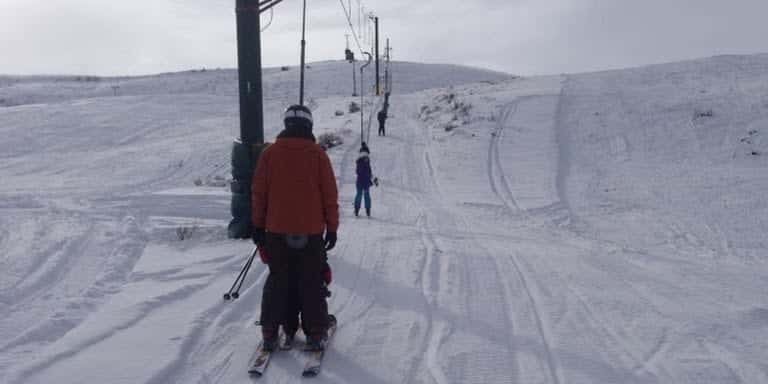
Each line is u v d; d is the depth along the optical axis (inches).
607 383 178.2
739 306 261.9
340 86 3238.2
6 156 1210.0
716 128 1104.2
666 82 1535.4
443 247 378.9
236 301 247.3
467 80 3737.7
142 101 2101.4
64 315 228.7
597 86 1605.6
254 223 199.5
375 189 792.3
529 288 282.7
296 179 194.9
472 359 194.7
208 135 1433.3
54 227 408.2
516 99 1491.1
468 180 892.0
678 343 211.3
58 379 174.2
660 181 877.8
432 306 248.7
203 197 542.0
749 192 805.2
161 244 359.9
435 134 1257.4
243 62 382.6
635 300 267.3
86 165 1079.6
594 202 784.9
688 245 601.0
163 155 1173.1
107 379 174.6
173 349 195.9
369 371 185.0
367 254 345.1
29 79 4126.5
